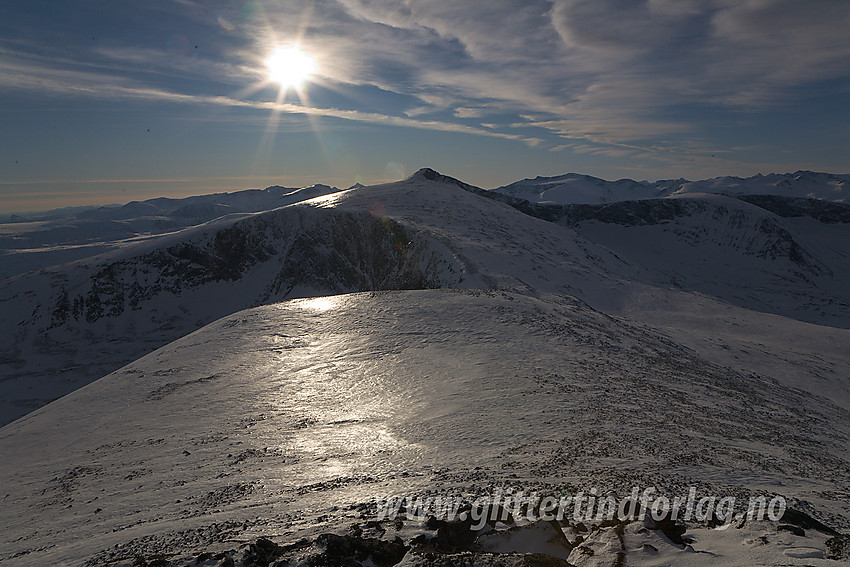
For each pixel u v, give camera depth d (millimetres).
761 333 58906
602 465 13164
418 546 6871
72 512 14633
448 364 28531
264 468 16188
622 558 6480
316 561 6512
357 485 12789
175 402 26609
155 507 13578
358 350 32312
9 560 11180
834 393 38312
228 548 7637
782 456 17172
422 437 18188
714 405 24953
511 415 19969
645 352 34938
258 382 28453
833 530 8492
